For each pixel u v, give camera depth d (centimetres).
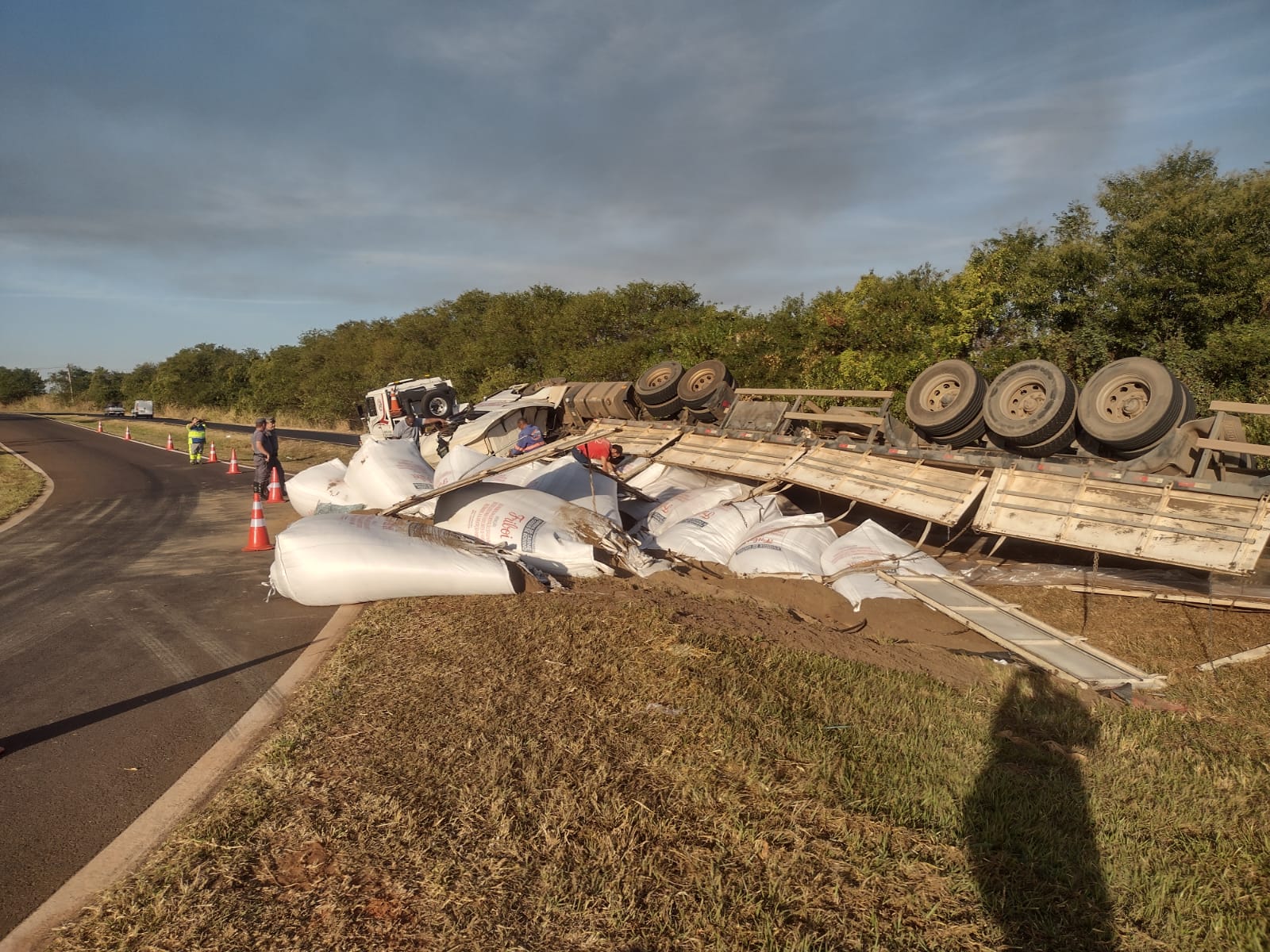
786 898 288
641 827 328
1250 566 625
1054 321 1579
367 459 1034
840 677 504
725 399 1303
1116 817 358
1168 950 273
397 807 344
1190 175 1612
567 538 773
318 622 681
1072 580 735
